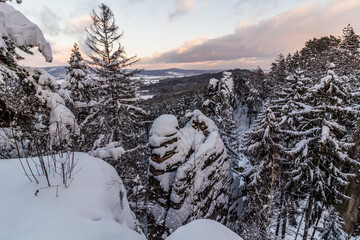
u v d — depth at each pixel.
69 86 16.66
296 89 15.00
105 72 12.30
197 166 11.27
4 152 5.68
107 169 4.96
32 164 4.28
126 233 3.33
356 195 13.03
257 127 14.30
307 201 12.39
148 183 11.38
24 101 6.16
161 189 10.99
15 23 6.26
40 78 7.43
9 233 2.54
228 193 14.37
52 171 4.02
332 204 11.59
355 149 12.86
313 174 11.01
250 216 13.67
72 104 13.45
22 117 6.10
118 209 4.35
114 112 13.01
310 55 43.41
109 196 4.24
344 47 36.38
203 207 11.58
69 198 3.44
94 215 3.42
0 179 3.54
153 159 11.06
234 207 15.41
